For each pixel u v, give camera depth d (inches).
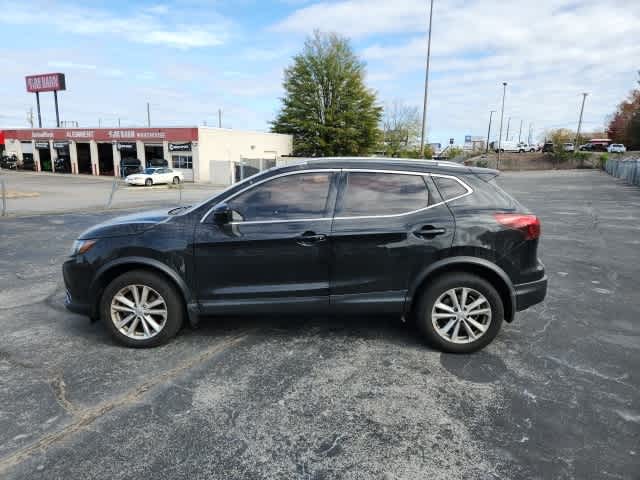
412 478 90.7
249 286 147.6
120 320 152.5
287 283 147.0
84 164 1838.1
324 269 145.9
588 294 216.2
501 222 144.9
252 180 150.6
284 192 148.7
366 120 2057.1
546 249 325.7
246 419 111.2
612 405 117.3
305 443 102.0
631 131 2449.6
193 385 127.6
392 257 144.6
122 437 103.5
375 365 140.2
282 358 144.9
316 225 144.7
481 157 2365.9
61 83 2027.6
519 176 1518.2
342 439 103.5
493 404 118.0
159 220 151.7
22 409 114.9
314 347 153.1
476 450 99.4
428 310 147.3
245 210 147.5
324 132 2022.6
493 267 144.6
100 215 551.5
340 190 148.3
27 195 877.2
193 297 148.1
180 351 149.9
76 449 99.1
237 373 134.7
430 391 124.8
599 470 92.6
